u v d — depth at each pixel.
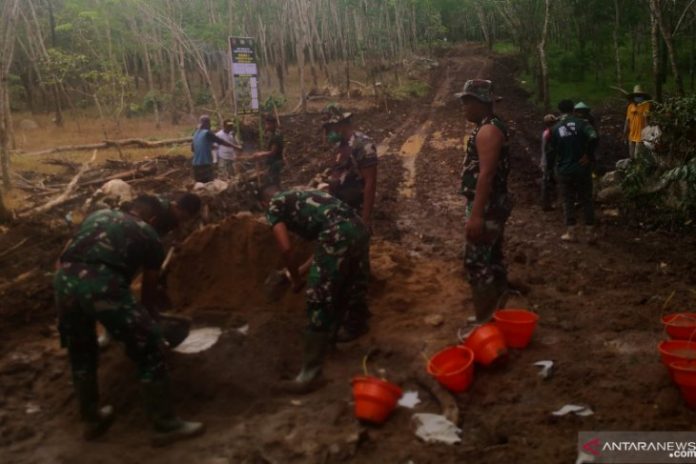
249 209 9.69
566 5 29.50
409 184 12.61
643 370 4.32
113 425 4.06
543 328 5.22
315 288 4.43
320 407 4.14
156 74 31.66
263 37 29.62
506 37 52.72
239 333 5.18
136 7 22.81
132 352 3.76
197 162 11.05
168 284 5.96
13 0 14.42
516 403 4.04
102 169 12.63
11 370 4.79
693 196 7.71
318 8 32.62
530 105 25.72
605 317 5.40
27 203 9.71
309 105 24.89
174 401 4.29
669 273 6.55
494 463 3.39
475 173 4.90
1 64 12.04
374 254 6.86
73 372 3.90
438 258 7.43
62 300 3.72
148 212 4.33
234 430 3.89
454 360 4.33
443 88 30.72
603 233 8.30
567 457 3.37
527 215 9.59
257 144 16.77
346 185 5.92
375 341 5.07
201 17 27.16
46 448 3.80
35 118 22.88
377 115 23.95
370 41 32.84
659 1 16.64
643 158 8.95
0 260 7.15
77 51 23.86
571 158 7.96
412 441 3.68
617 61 25.94
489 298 4.91
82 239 3.80
